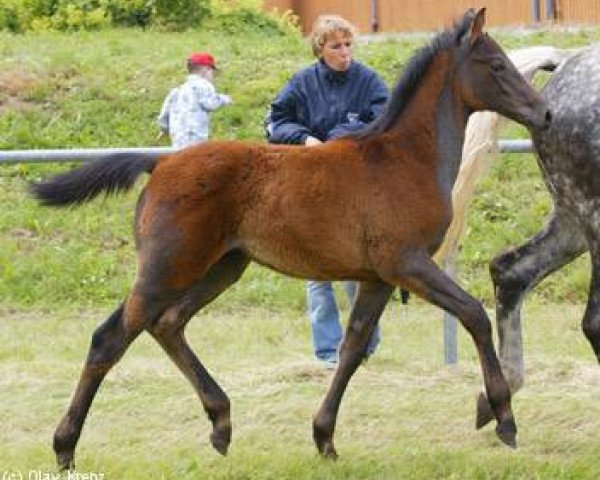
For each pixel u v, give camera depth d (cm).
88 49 1972
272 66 1895
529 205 1552
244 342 1201
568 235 876
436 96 792
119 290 1407
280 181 770
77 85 1817
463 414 927
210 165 766
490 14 2542
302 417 924
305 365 1037
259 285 1406
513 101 793
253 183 772
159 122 1504
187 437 879
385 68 1861
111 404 945
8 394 988
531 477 788
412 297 1386
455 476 782
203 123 1474
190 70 1496
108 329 771
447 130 792
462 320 763
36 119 1734
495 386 767
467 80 795
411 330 1260
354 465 797
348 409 931
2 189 1591
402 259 767
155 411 934
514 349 886
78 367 1072
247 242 780
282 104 950
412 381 1014
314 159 774
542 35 2058
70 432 768
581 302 1398
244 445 857
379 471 792
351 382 1004
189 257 761
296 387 991
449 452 827
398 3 2742
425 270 766
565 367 1050
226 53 1959
